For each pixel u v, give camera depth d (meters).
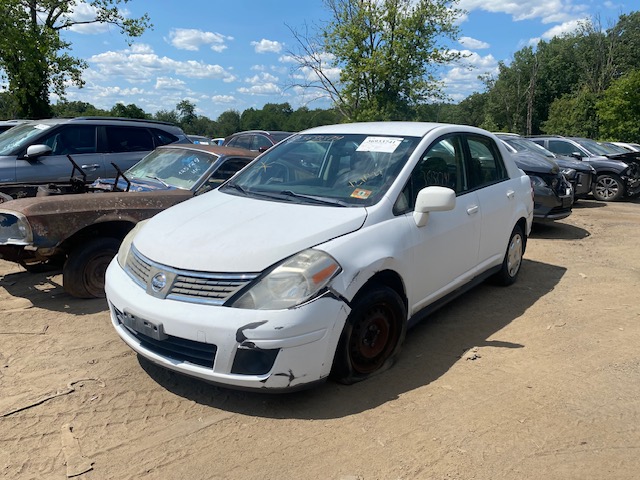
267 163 4.64
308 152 4.54
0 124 12.52
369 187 3.88
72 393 3.38
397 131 4.47
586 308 5.15
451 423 3.09
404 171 3.96
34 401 3.28
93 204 4.84
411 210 3.89
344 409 3.22
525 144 12.02
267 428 3.03
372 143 4.34
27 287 5.45
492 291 5.63
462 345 4.23
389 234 3.58
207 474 2.65
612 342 4.34
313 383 3.11
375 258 3.36
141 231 3.80
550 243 8.34
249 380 2.96
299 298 2.99
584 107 51.78
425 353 4.05
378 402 3.30
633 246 8.11
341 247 3.26
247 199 4.03
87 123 8.53
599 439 2.97
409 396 3.38
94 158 8.40
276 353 2.96
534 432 3.02
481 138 5.25
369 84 23.36
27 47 20.14
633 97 30.73
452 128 4.77
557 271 6.56
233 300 3.01
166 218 3.87
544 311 5.04
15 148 7.93
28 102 21.94
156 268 3.28
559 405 3.32
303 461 2.75
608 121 32.06
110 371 3.68
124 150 8.78
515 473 2.67
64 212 4.64
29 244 4.51
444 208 3.72
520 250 5.88
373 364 3.59
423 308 4.10
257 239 3.24
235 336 2.93
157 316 3.11
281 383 2.99
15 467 2.68
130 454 2.79
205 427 3.04
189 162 6.30
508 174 5.61
